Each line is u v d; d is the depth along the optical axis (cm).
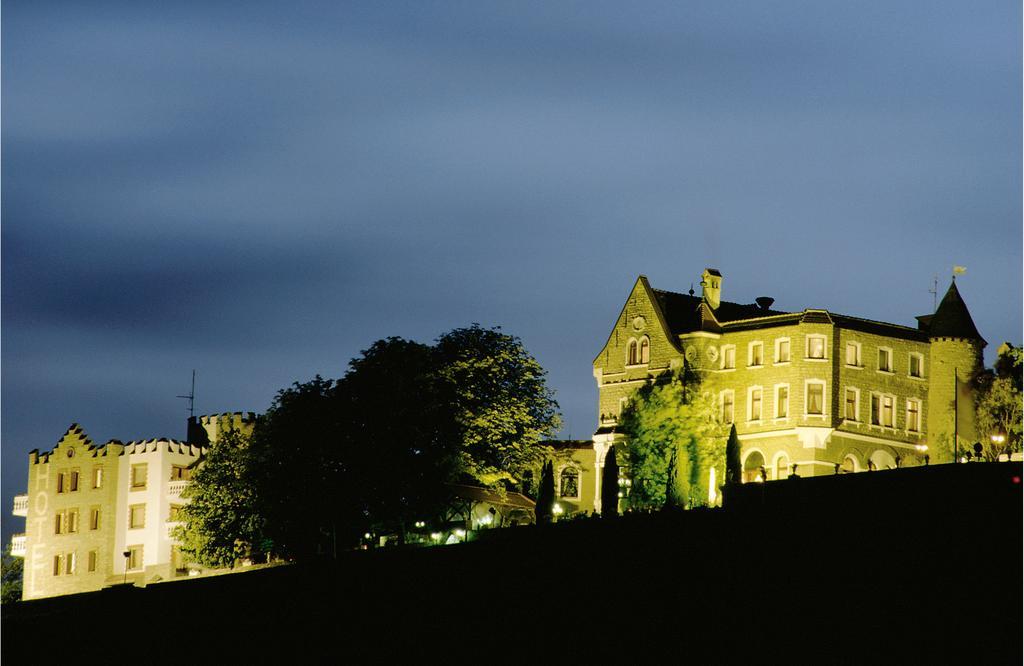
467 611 9231
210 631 10025
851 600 7925
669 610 8475
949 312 12838
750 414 12581
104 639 10331
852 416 12388
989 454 12000
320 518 11538
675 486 12188
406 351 12069
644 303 13138
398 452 11450
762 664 7819
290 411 11694
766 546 8562
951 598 7619
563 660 8475
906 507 8188
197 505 12925
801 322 12388
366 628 9438
